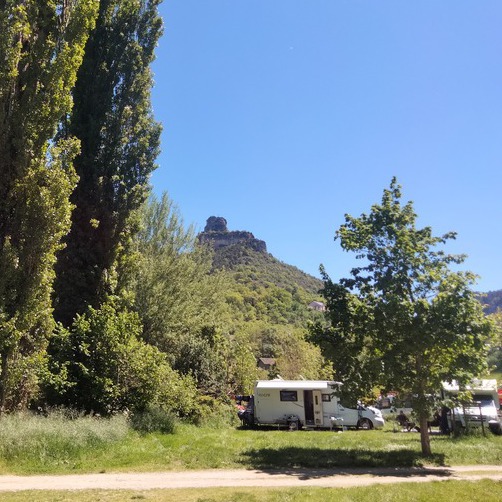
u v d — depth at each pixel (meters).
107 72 23.28
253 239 155.62
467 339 12.77
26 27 15.20
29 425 12.52
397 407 13.89
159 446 14.10
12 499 8.13
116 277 21.78
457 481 10.27
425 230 14.48
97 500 8.21
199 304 31.22
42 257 14.62
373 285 14.48
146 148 23.39
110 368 17.41
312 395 25.47
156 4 25.19
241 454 13.50
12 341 13.52
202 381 25.95
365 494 8.81
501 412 23.45
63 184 15.16
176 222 31.58
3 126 14.70
